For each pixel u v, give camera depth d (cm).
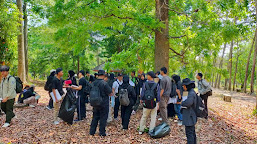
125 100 501
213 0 730
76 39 692
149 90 475
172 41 890
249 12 812
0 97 524
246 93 2147
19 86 554
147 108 478
